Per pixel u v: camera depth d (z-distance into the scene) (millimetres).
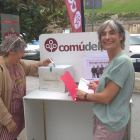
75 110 2105
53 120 2186
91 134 2119
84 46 1893
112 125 1250
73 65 1948
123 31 1285
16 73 1646
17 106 1650
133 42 6355
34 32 2957
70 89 1488
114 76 1189
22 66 1829
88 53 1897
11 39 1543
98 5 3840
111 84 1208
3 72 1507
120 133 1287
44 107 2166
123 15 17891
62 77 1500
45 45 1979
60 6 3072
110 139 1279
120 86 1184
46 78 1780
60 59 1971
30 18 2619
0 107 1448
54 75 1740
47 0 2971
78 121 2123
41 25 3057
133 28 16547
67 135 2188
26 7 2547
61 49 1948
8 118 1484
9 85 1541
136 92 4492
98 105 1355
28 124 1704
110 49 1291
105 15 17812
